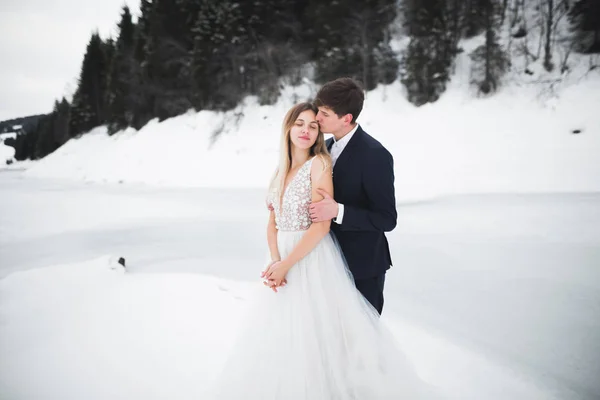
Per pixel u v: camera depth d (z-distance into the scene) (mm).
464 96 17547
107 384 2121
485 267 4371
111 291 3572
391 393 1728
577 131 13156
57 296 3453
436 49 18609
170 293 3508
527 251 4875
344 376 1705
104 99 31344
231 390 1778
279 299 1771
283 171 1814
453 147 14266
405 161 13898
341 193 1799
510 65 17594
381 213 1710
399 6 22391
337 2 21703
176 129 21938
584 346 2578
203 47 22828
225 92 21656
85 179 19859
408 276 4188
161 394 2020
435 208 7945
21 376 2203
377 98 19219
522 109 15523
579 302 3322
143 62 27016
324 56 21938
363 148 1757
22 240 6605
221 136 19984
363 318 1746
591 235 5395
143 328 2795
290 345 1701
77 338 2656
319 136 1771
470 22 20125
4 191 14602
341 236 1915
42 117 45250
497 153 13008
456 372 2285
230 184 15227
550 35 18672
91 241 6391
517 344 2637
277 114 20625
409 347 2619
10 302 3316
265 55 22219
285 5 24641
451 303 3426
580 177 10023
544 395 2043
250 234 6480
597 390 2088
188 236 6477
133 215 8742
